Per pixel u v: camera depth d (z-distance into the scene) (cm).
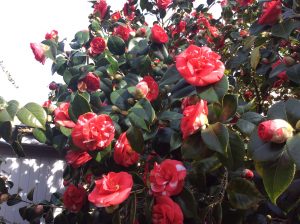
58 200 85
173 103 62
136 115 54
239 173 51
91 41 91
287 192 42
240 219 50
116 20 111
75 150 59
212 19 119
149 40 79
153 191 46
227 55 100
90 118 52
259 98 87
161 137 56
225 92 42
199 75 42
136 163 57
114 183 46
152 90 60
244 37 88
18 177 122
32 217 82
